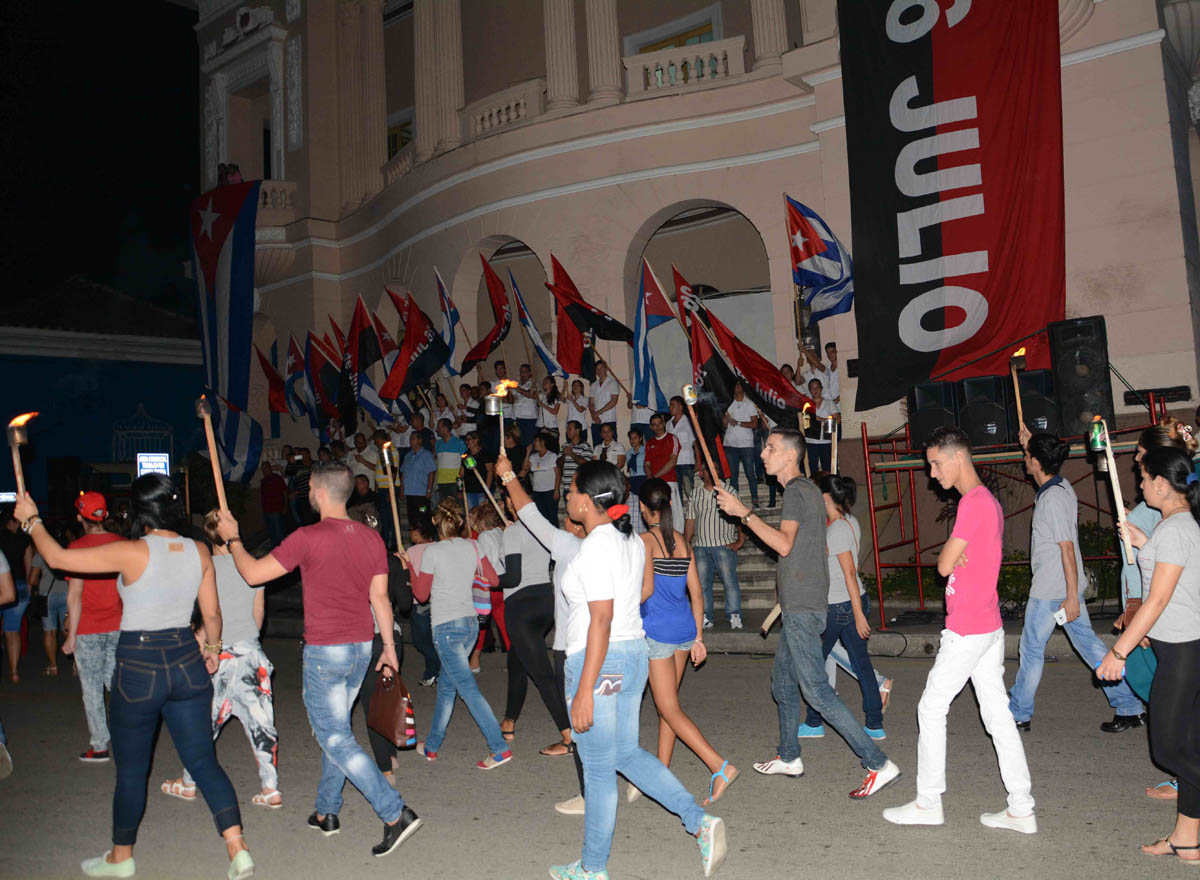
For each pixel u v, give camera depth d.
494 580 6.42
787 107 14.84
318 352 19.39
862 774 5.66
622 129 15.97
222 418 21.73
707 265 20.06
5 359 25.03
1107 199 11.63
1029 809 4.61
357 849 4.82
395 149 23.70
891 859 4.37
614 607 3.97
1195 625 4.06
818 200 14.62
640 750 4.18
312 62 22.45
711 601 10.61
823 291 13.22
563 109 16.53
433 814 5.33
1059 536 6.05
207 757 4.33
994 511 4.63
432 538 7.46
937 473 4.75
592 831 4.02
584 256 16.30
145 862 4.71
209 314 22.61
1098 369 9.57
